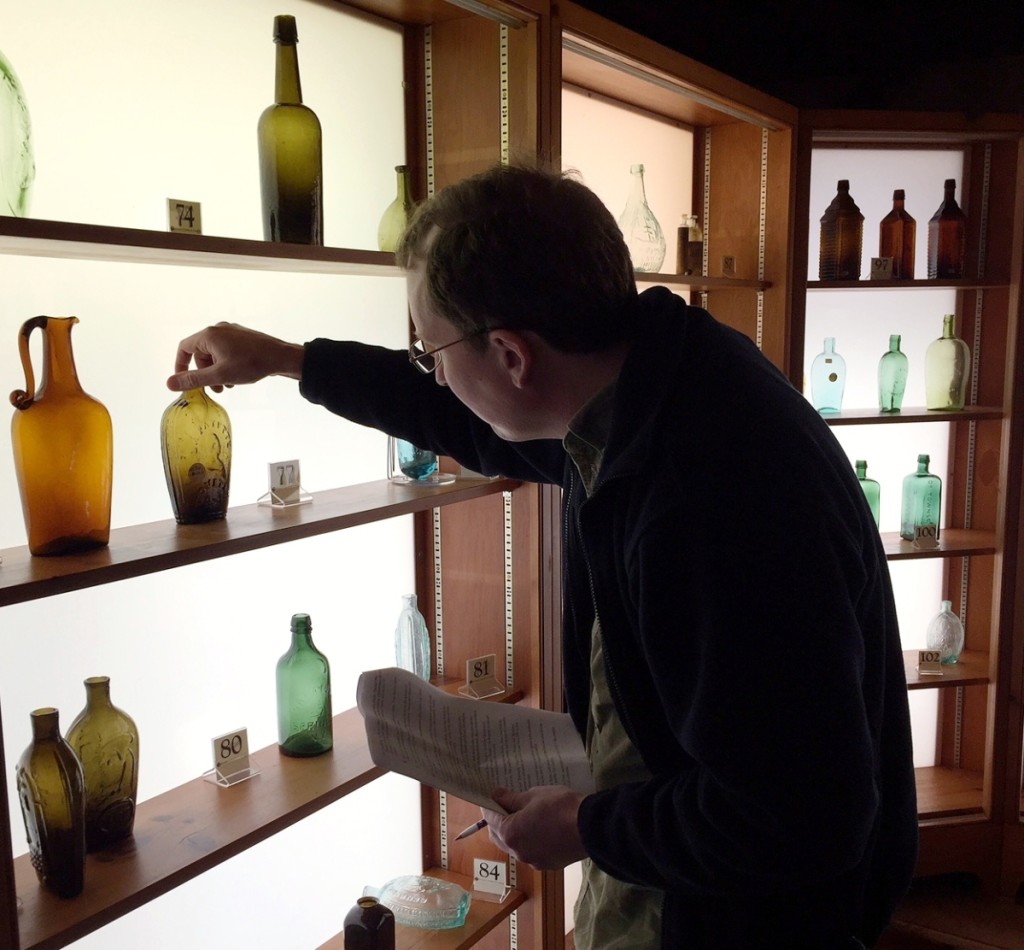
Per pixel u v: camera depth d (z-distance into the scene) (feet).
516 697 6.15
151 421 4.81
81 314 4.43
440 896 6.03
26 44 4.04
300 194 4.56
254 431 5.34
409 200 5.46
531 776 3.96
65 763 3.69
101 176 4.40
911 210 8.93
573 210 3.10
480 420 4.83
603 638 3.29
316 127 4.59
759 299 8.17
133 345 4.68
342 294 5.79
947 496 9.38
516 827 3.52
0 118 3.52
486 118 5.68
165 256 4.12
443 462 6.21
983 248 8.70
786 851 2.68
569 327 3.09
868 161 8.80
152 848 4.17
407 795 6.58
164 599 4.90
